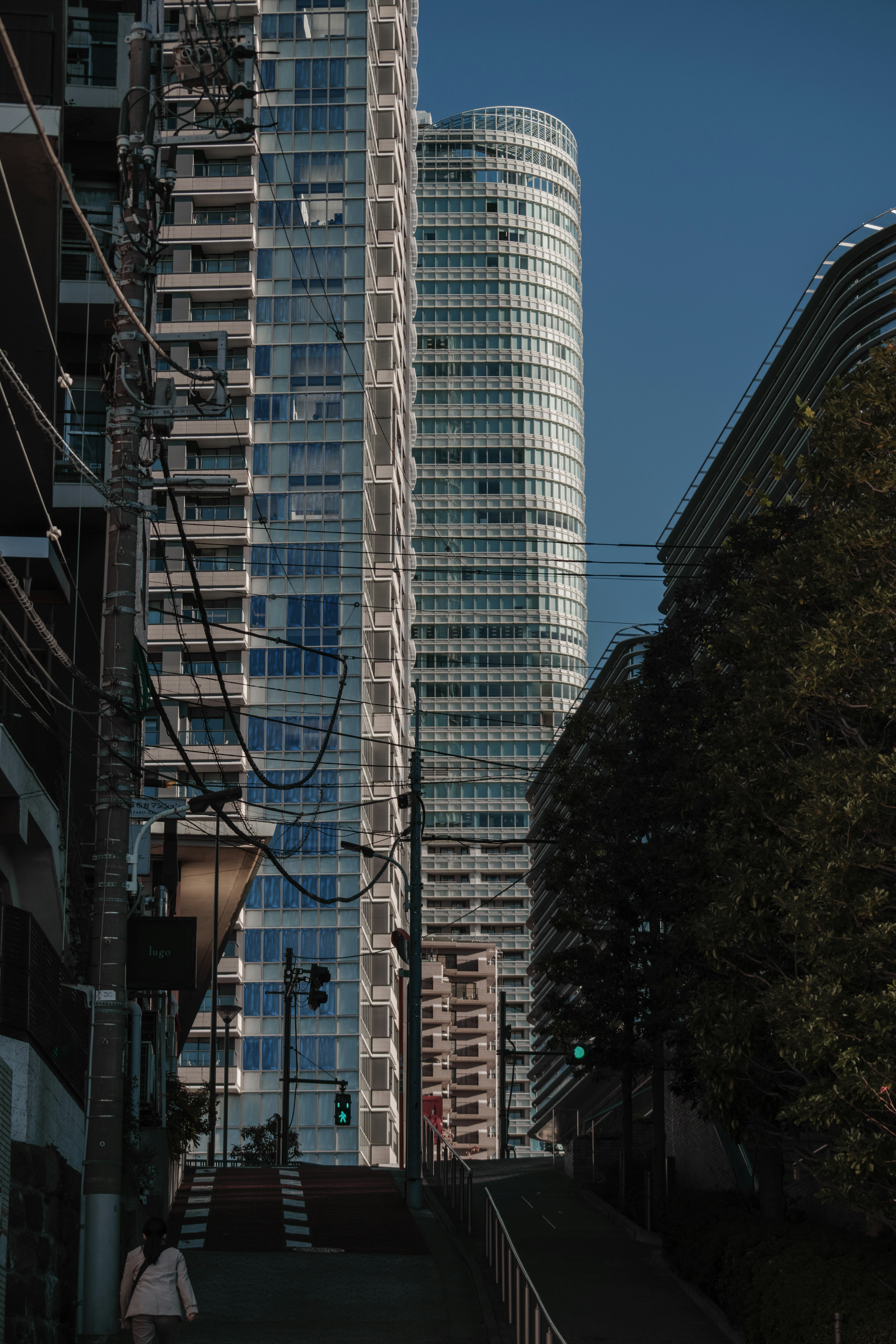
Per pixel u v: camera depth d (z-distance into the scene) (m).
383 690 100.75
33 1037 15.75
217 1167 40.53
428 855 197.00
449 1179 32.72
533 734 198.00
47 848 23.62
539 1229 29.20
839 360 44.34
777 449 48.59
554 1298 21.50
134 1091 22.91
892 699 15.98
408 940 34.72
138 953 18.20
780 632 19.02
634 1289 22.50
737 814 19.16
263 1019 95.62
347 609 99.69
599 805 29.88
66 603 27.02
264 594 99.69
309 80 106.81
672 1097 37.41
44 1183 16.12
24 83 8.84
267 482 101.56
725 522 52.19
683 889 25.58
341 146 105.94
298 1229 26.92
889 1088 14.54
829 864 15.52
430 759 197.12
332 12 107.75
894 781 15.45
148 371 18.47
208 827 47.09
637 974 29.78
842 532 17.05
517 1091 191.62
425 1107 173.12
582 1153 39.00
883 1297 15.76
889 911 15.87
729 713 22.83
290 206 105.19
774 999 15.94
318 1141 94.00
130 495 18.06
